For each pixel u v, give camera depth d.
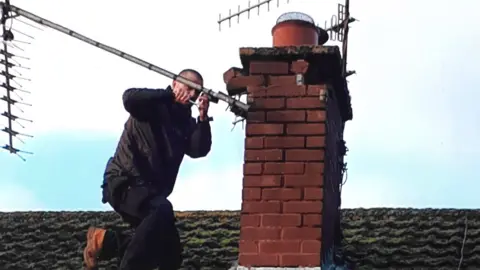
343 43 9.73
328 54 8.52
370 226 11.41
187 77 8.33
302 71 8.51
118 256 8.49
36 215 12.23
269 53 8.55
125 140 8.28
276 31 9.06
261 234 8.17
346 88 9.20
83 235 11.78
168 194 8.35
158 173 8.27
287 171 8.30
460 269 10.59
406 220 11.47
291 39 8.98
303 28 9.02
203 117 8.36
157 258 8.20
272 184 8.28
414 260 10.70
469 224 11.28
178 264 8.30
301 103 8.44
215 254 10.99
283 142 8.37
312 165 8.30
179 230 11.59
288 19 9.03
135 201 8.16
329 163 8.62
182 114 8.38
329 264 8.57
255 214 8.23
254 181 8.30
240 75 8.68
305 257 8.07
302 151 8.34
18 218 12.21
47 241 11.72
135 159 8.24
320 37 9.62
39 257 11.41
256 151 8.38
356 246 11.01
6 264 11.32
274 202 8.23
